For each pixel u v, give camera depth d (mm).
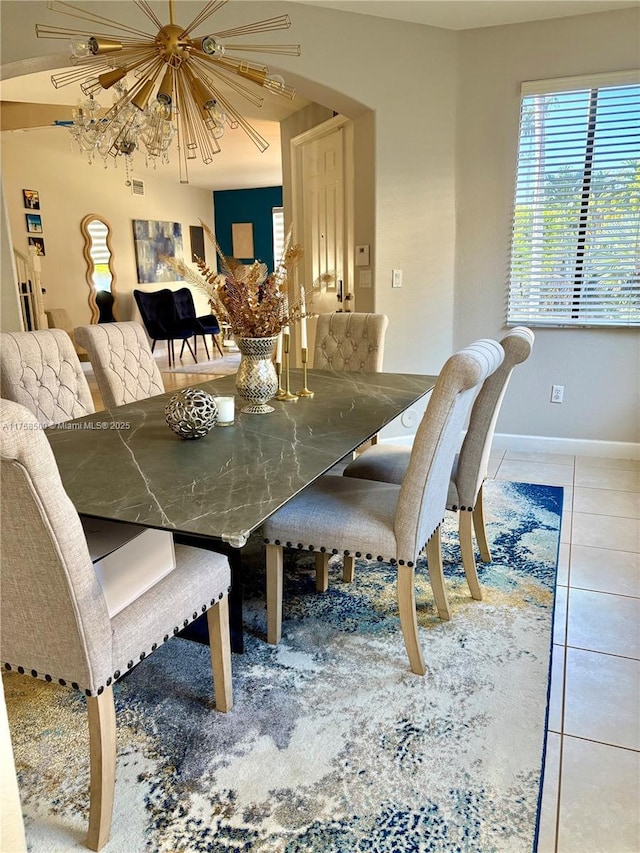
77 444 1946
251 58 3379
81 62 2533
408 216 3850
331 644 2061
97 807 1310
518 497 3303
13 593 1249
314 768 1534
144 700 1793
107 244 8383
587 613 2211
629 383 3840
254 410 2338
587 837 1344
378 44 3568
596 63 3490
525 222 3816
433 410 1690
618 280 3713
